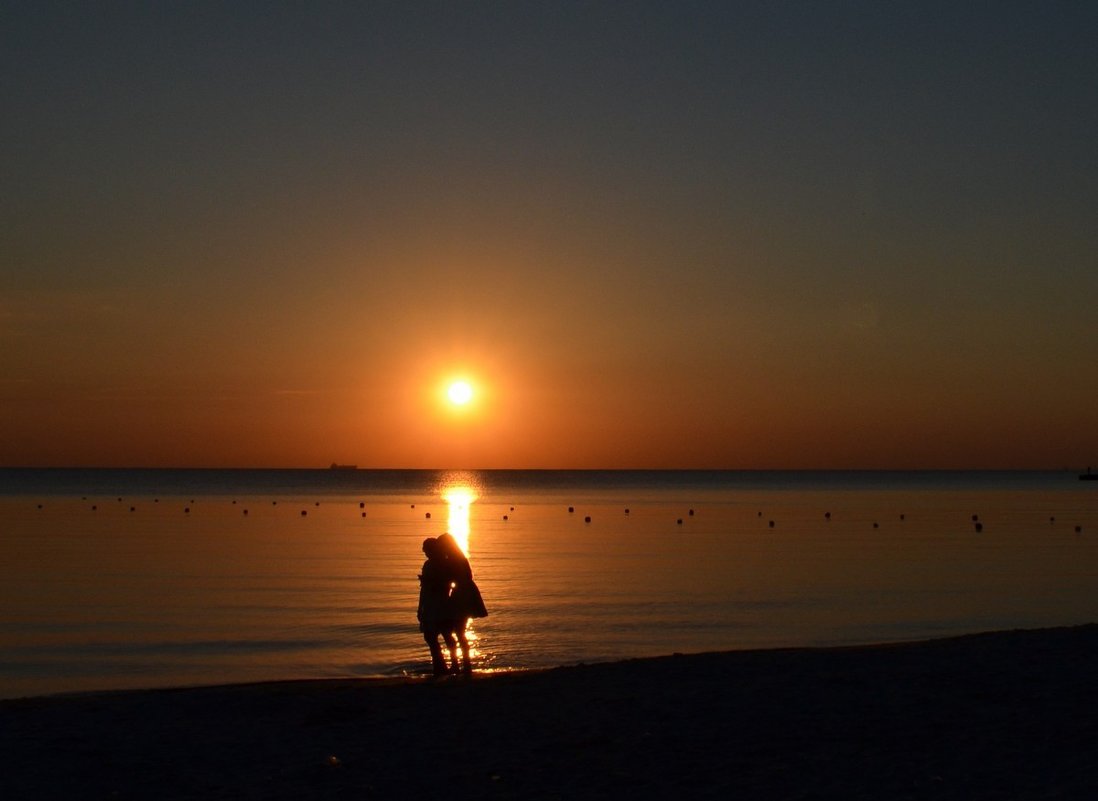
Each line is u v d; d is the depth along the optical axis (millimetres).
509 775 9375
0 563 43344
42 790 9195
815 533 64312
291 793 9023
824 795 8461
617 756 9859
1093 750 9320
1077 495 131500
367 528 70562
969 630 25078
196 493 137750
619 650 22172
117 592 33031
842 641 23469
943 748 9680
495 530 69062
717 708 11656
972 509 95062
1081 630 16828
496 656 21500
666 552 49750
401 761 9945
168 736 11055
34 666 20719
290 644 22953
